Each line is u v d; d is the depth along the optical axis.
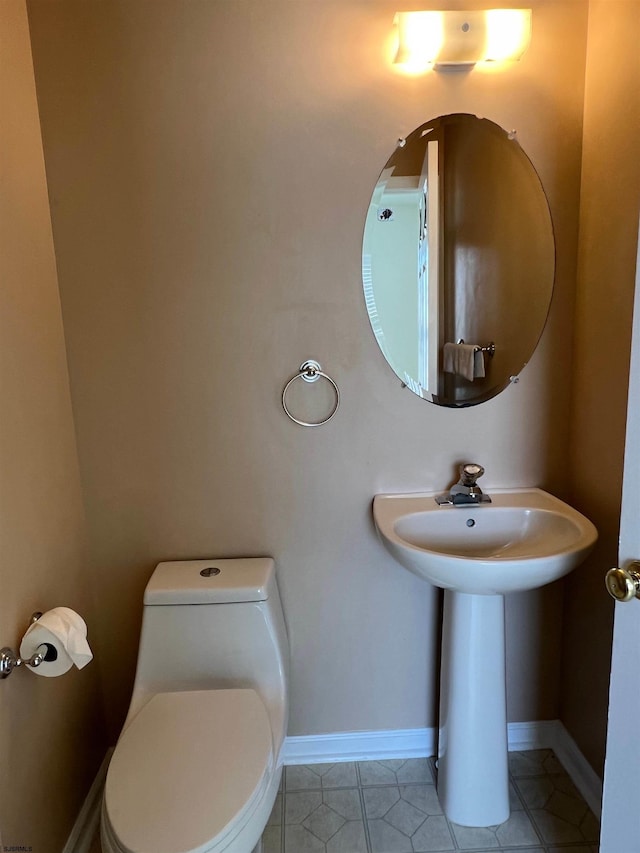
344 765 1.85
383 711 1.86
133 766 1.24
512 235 1.62
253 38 1.49
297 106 1.52
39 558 1.39
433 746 1.88
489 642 1.54
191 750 1.28
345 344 1.63
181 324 1.60
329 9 1.48
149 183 1.53
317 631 1.80
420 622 1.80
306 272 1.60
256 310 1.61
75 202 1.53
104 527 1.70
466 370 1.67
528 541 1.59
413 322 1.64
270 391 1.65
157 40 1.48
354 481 1.71
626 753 1.00
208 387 1.64
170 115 1.51
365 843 1.58
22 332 1.35
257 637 1.54
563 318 1.66
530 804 1.68
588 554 1.38
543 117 1.57
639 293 0.90
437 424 1.70
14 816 1.23
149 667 1.54
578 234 1.62
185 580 1.57
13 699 1.24
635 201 1.35
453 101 1.55
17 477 1.30
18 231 1.35
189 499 1.69
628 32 1.36
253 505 1.71
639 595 0.92
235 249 1.57
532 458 1.74
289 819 1.65
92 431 1.64
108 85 1.49
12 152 1.34
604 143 1.47
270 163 1.54
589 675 1.66
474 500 1.63
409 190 1.58
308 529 1.73
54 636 1.20
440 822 1.64
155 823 1.11
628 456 0.94
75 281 1.57
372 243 1.59
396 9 1.49
